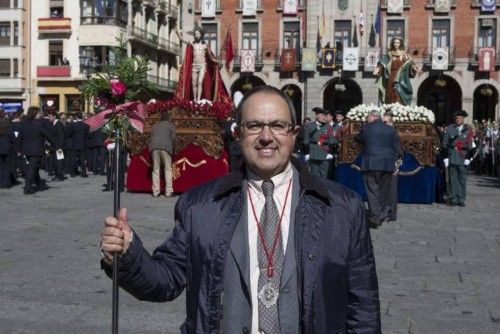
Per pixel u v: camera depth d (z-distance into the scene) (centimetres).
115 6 4375
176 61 5519
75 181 1800
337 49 4425
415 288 634
